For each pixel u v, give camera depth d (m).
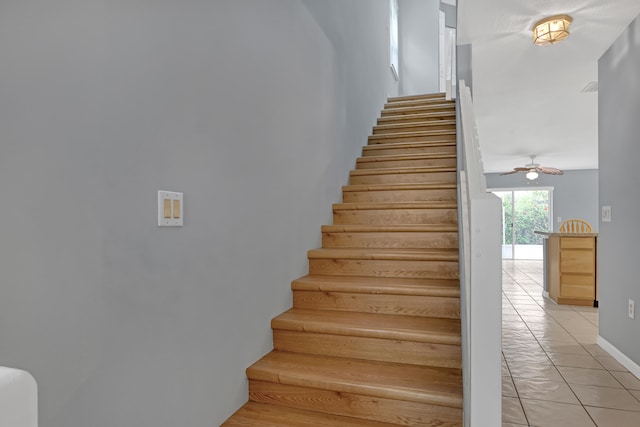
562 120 5.24
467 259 1.29
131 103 1.19
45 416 0.95
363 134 4.22
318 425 1.64
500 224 1.03
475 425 1.04
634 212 2.66
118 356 1.15
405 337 1.88
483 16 2.59
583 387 2.45
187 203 1.44
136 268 1.21
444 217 2.86
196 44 1.49
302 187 2.54
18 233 0.89
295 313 2.22
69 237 1.00
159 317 1.31
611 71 2.99
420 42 7.64
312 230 2.72
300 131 2.51
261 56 2.01
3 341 0.87
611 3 2.42
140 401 1.23
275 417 1.71
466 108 1.97
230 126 1.72
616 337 2.94
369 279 2.41
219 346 1.64
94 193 1.07
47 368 0.95
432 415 1.59
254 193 1.93
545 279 5.38
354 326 1.97
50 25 0.96
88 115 1.05
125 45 1.17
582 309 4.55
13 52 0.88
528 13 2.55
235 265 1.76
